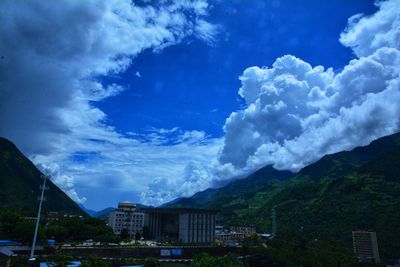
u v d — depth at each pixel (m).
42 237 137.50
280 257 171.12
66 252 136.12
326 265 176.75
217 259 111.75
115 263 132.75
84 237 180.38
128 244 169.38
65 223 180.62
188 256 164.50
